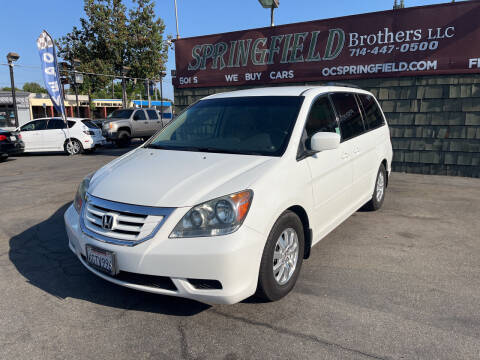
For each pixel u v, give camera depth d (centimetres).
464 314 286
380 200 564
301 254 323
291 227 307
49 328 276
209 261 250
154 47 3403
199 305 305
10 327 277
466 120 784
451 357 238
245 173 288
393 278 346
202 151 347
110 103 4588
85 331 272
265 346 252
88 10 3225
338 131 405
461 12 751
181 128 402
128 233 270
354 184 439
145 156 353
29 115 3466
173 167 312
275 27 941
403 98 834
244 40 982
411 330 266
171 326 277
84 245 287
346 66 881
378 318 282
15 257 407
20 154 1549
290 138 329
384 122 569
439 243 433
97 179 324
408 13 797
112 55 3334
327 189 363
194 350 250
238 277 257
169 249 253
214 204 259
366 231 475
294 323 277
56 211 589
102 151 1609
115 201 280
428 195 652
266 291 285
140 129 1859
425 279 344
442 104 800
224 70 1027
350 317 284
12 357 245
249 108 385
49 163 1205
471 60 758
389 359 237
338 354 243
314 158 342
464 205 589
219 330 271
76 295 323
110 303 310
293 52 934
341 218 412
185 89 1091
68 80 2447
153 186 284
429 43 789
